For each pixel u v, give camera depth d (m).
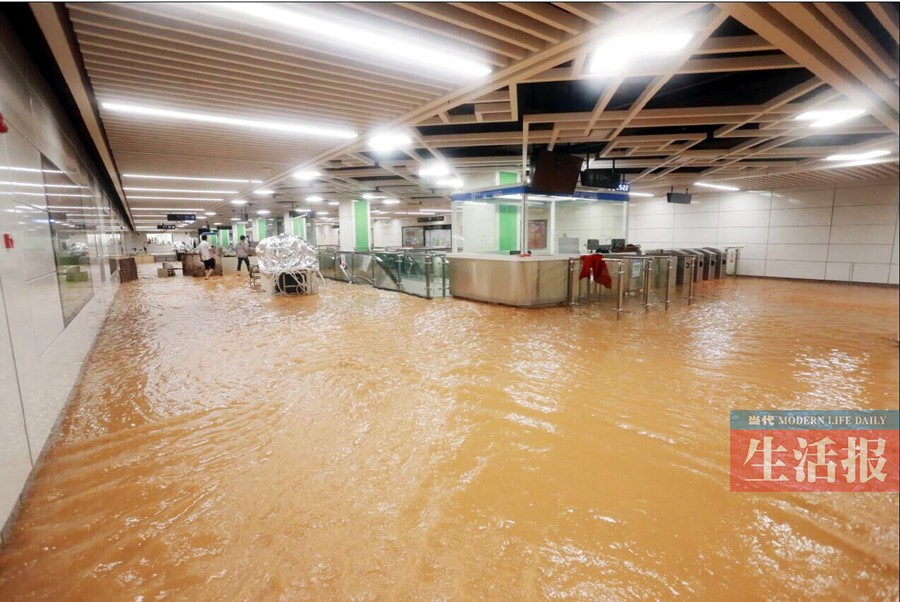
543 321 6.43
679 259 10.88
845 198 11.03
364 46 3.29
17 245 2.42
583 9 2.82
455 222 9.38
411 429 2.84
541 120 5.62
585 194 8.79
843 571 1.63
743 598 1.51
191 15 2.82
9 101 2.70
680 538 1.82
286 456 2.52
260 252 10.16
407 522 1.93
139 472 2.36
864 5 3.24
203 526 1.91
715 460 2.45
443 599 1.52
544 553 1.74
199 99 4.39
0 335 2.04
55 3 2.56
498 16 2.90
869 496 2.11
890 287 10.35
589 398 3.35
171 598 1.54
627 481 2.24
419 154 8.42
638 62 3.91
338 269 12.98
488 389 3.54
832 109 5.07
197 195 13.12
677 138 6.67
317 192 13.36
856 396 3.40
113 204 13.40
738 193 13.16
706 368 4.10
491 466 2.38
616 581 1.59
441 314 7.09
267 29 3.03
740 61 3.95
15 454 2.09
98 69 3.59
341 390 3.56
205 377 3.96
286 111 4.88
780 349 4.79
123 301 9.08
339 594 1.54
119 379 3.93
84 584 1.60
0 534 1.81
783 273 12.33
